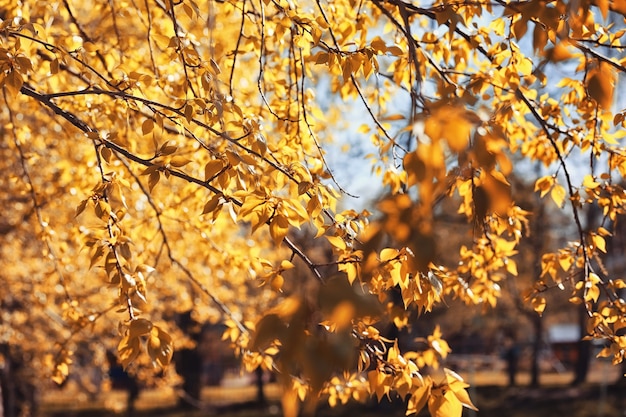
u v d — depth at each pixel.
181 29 4.16
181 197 4.77
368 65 3.28
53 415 25.38
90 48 3.53
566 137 4.02
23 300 9.85
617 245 21.95
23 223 7.27
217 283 7.19
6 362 12.07
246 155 2.83
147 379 9.30
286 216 2.57
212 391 34.25
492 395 26.48
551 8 1.91
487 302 4.43
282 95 4.50
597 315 3.69
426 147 1.24
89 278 8.65
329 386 4.04
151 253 5.00
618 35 3.38
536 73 2.17
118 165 4.62
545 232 21.16
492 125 1.41
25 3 4.00
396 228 1.27
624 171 3.88
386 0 3.22
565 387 26.67
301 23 3.51
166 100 4.94
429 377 2.56
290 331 1.27
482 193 1.38
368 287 2.90
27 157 4.90
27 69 2.80
